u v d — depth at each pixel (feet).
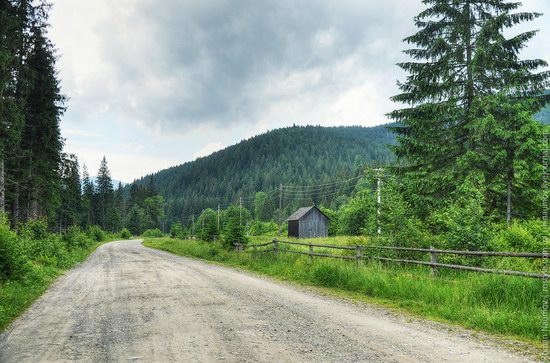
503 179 57.16
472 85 58.95
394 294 32.96
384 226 46.01
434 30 62.23
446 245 39.75
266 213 433.89
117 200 458.91
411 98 61.05
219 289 38.06
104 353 17.95
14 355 17.92
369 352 17.92
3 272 38.81
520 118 50.29
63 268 62.54
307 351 18.04
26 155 86.28
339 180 434.30
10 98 68.64
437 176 58.90
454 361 16.70
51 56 92.32
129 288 39.42
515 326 21.63
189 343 19.39
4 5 62.59
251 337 20.45
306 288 39.19
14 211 91.04
